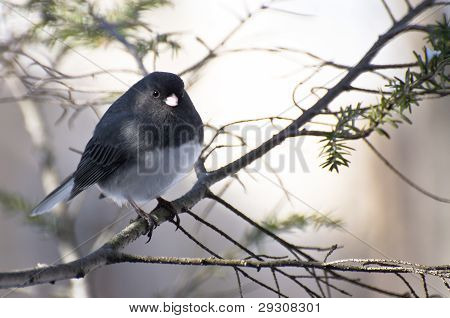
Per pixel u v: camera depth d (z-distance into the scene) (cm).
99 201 1380
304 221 748
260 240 772
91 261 505
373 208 1296
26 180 1493
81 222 1356
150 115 755
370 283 1195
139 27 757
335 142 607
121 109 779
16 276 459
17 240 1361
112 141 763
